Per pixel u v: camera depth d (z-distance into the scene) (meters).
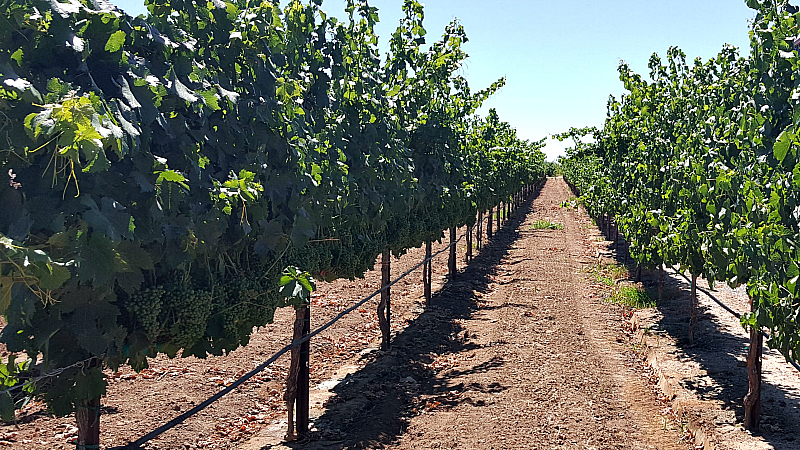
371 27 6.68
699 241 6.54
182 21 4.00
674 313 9.87
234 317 3.88
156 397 6.40
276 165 4.42
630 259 15.24
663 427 5.73
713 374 6.90
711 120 6.91
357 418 5.93
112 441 5.33
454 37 9.09
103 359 3.05
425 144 9.26
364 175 6.50
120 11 3.10
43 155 2.52
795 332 4.01
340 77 6.04
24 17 2.58
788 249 3.99
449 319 10.01
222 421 5.90
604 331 9.21
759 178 4.92
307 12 5.36
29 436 5.43
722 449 5.06
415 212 9.54
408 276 13.92
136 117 2.98
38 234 2.52
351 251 6.50
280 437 5.55
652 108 10.66
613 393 6.62
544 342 8.55
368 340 8.83
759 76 5.29
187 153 3.40
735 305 10.16
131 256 2.88
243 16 4.22
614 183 13.84
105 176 2.75
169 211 3.13
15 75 2.37
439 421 5.80
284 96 4.47
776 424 5.53
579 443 5.34
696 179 6.14
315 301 10.90
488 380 6.95
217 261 3.87
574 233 23.06
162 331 3.32
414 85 8.60
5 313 2.38
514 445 5.29
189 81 3.51
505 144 18.03
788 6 5.08
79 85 2.77
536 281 13.16
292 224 4.54
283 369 7.43
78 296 2.71
